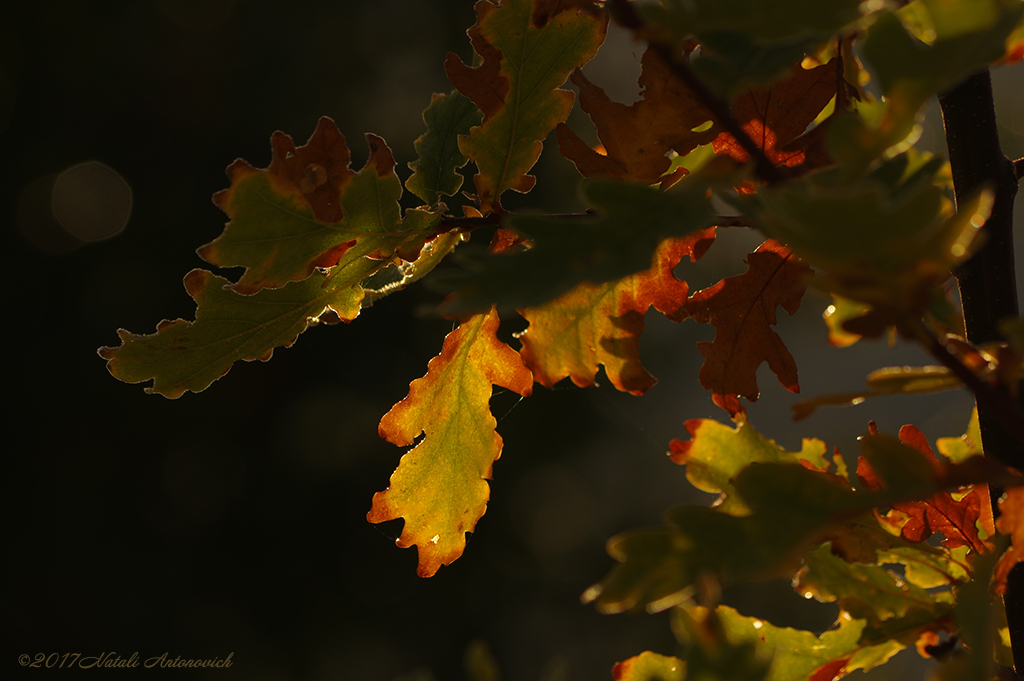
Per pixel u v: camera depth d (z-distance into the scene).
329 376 7.41
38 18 6.77
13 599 6.20
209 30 7.30
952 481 1.51
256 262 1.60
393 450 7.02
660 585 1.50
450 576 7.56
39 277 6.86
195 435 7.12
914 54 1.45
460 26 7.70
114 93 7.00
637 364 1.64
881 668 1.85
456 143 1.64
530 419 7.81
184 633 6.62
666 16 1.50
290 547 7.05
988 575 1.53
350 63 7.35
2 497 6.44
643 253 1.51
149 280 6.80
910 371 1.52
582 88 1.63
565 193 7.23
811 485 1.52
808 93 1.62
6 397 6.58
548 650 7.95
